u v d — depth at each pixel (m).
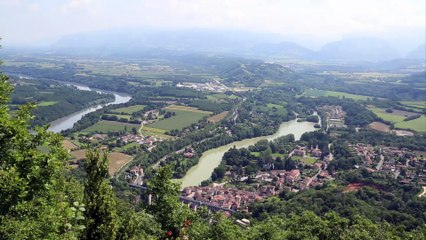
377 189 155.88
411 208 130.62
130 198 140.25
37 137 30.64
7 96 33.62
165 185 41.09
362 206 127.88
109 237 35.31
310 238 80.38
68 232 28.95
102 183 37.00
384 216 120.44
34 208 28.17
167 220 39.81
